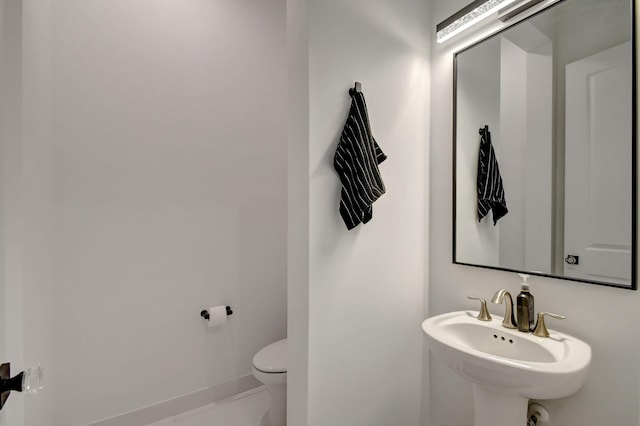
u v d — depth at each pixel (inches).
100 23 65.9
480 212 53.2
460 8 56.8
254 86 87.5
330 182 48.4
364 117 49.0
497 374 35.5
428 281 62.8
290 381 50.7
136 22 70.2
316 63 46.5
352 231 51.2
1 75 24.5
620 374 37.9
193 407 76.8
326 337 48.1
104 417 65.7
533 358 40.9
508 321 45.9
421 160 61.1
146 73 71.3
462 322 48.9
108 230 66.5
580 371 33.6
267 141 90.0
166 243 73.7
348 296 50.7
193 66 77.7
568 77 42.5
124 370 68.2
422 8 61.3
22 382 22.9
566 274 42.6
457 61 56.9
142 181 70.7
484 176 52.8
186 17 76.8
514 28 48.5
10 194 28.6
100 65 65.7
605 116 39.2
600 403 39.5
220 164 81.8
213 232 80.5
